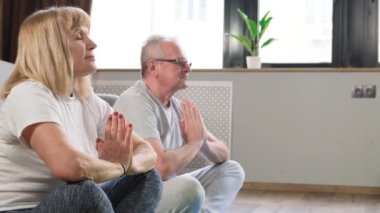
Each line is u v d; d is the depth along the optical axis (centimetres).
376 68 397
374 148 398
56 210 101
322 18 426
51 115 112
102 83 435
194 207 161
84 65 132
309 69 406
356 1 421
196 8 438
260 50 436
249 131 418
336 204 343
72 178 107
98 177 112
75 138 129
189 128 193
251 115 417
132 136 141
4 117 115
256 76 416
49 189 119
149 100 193
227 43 439
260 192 396
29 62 121
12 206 114
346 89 403
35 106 112
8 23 426
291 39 432
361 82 400
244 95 418
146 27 433
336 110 404
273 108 414
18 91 115
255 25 421
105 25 436
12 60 423
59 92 123
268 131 415
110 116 127
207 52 439
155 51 198
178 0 436
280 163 413
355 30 421
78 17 130
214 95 421
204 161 385
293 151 411
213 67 439
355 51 422
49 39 121
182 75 199
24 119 111
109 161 122
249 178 418
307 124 409
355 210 321
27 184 115
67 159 107
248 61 422
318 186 407
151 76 199
